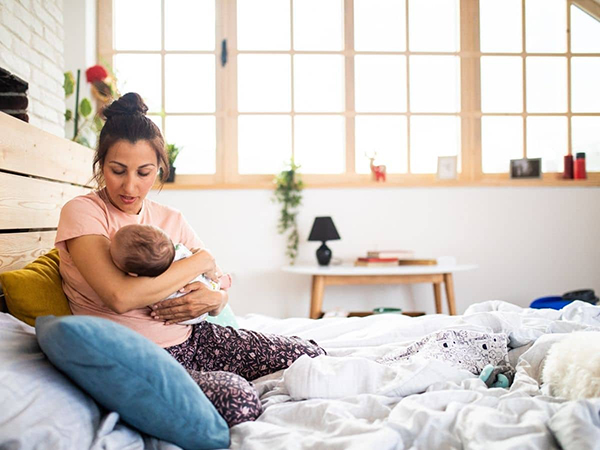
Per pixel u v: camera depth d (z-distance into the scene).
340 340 2.05
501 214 4.20
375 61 4.30
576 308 2.26
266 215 4.12
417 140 4.31
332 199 4.15
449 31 4.33
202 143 4.23
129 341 1.16
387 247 4.16
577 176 4.26
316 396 1.44
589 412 1.09
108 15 4.16
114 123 1.53
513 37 4.33
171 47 4.22
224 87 4.23
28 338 1.35
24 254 1.97
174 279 1.47
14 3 2.46
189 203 4.10
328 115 4.27
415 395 1.36
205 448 1.21
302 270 3.57
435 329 2.11
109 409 1.21
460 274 4.18
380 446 1.08
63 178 2.41
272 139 4.27
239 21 4.26
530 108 4.33
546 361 1.50
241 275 4.12
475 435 1.11
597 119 4.34
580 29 4.33
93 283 1.41
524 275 4.21
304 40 4.28
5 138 1.82
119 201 1.58
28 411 1.08
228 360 1.65
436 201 4.18
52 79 2.94
